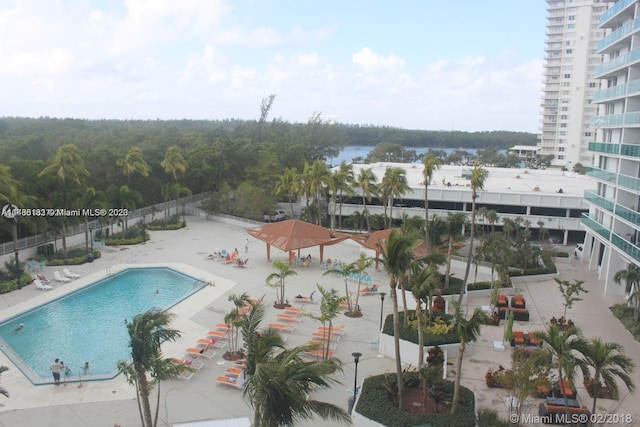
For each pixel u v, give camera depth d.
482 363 25.52
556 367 19.38
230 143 78.94
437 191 58.53
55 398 21.20
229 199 67.62
